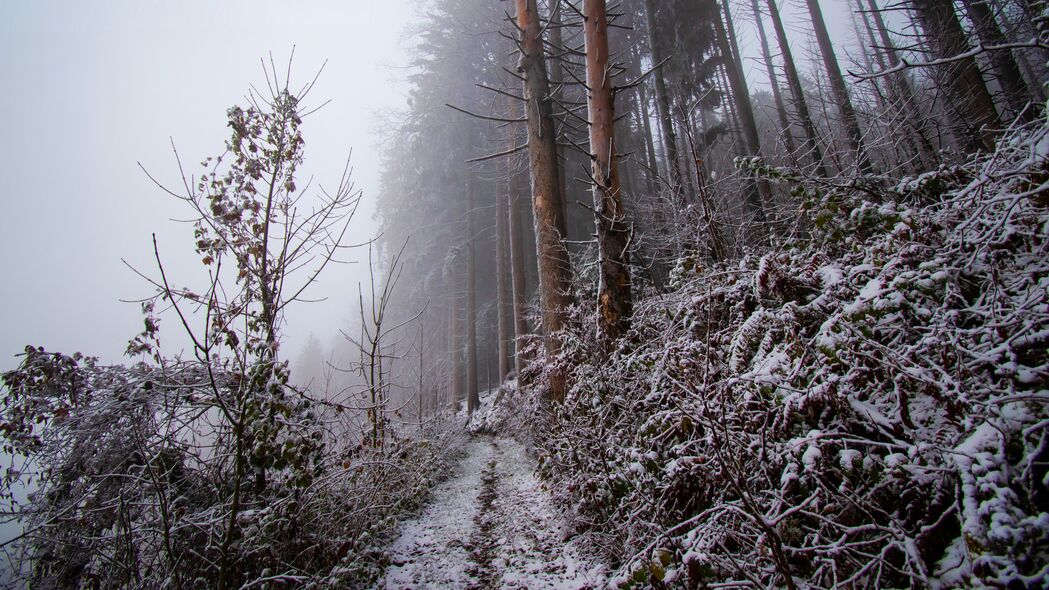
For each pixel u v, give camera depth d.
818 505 1.89
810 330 2.42
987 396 1.68
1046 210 1.92
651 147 13.12
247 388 2.83
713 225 3.80
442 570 3.49
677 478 2.46
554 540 3.69
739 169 3.69
